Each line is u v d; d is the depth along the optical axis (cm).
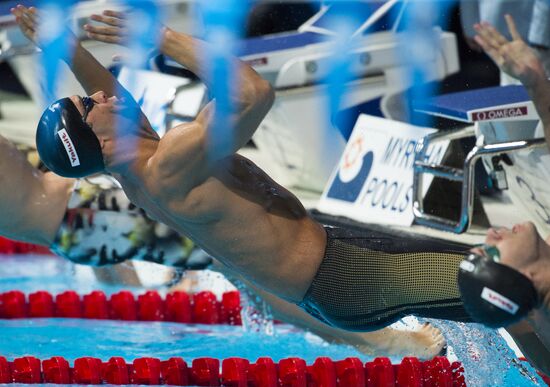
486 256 1266
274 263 1434
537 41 2173
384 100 2530
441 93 2566
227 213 1396
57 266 2453
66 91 3148
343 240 1469
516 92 2102
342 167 2423
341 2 2698
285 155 2633
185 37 1341
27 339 1898
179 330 2003
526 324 1473
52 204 1730
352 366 1611
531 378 1590
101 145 1392
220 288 2170
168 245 1773
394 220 2236
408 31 2538
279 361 1659
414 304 1445
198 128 1343
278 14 3002
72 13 2961
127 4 2947
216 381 1642
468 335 1588
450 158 2173
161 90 2677
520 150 1777
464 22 2461
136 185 1454
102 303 2078
